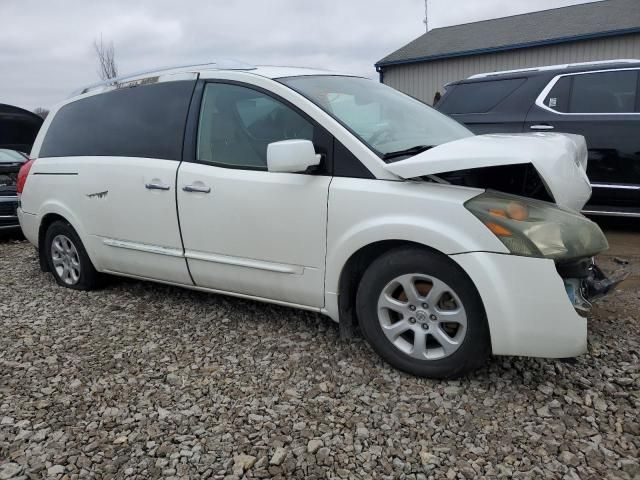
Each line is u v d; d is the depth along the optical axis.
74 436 2.55
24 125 11.19
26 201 4.87
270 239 3.33
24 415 2.73
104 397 2.89
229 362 3.24
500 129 6.07
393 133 3.32
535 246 2.60
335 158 3.10
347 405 2.74
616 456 2.30
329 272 3.14
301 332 3.61
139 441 2.50
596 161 5.68
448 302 2.86
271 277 3.41
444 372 2.87
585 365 3.05
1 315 4.18
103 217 4.20
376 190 2.93
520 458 2.31
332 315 3.23
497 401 2.74
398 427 2.55
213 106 3.64
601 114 5.64
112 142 4.17
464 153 2.73
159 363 3.26
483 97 6.32
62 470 2.31
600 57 14.85
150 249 3.96
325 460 2.33
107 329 3.82
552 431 2.49
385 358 3.06
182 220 3.70
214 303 4.23
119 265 4.26
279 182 3.26
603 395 2.76
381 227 2.88
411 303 2.92
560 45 15.30
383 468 2.28
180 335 3.66
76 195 4.36
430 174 2.77
